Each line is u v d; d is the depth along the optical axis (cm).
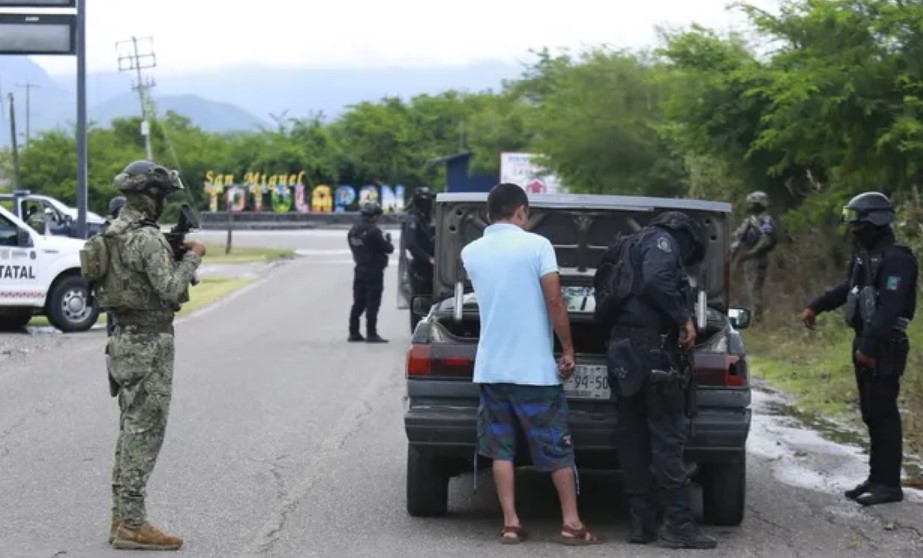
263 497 811
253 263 3819
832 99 1393
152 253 654
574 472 688
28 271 1839
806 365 1440
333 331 1936
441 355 699
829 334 1507
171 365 681
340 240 5456
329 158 7994
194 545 691
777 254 1888
